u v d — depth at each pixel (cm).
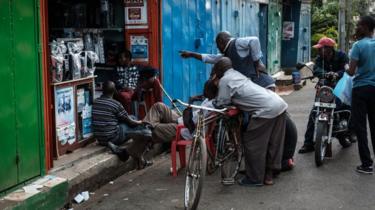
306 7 1961
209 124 593
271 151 605
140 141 673
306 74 1834
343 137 772
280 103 589
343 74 720
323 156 698
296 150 781
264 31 1628
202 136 536
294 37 1881
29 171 523
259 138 595
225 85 586
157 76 812
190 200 529
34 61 527
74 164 613
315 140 679
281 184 611
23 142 512
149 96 791
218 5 1152
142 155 692
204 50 1065
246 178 609
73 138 665
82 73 685
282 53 1902
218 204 546
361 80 636
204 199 562
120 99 783
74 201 558
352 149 780
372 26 637
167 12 865
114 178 649
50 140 581
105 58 830
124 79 809
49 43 627
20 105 506
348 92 680
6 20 482
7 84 486
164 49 857
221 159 598
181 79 943
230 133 604
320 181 621
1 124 478
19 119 505
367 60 627
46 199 504
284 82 1567
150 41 815
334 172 659
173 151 652
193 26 997
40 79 538
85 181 582
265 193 580
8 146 489
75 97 670
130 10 816
